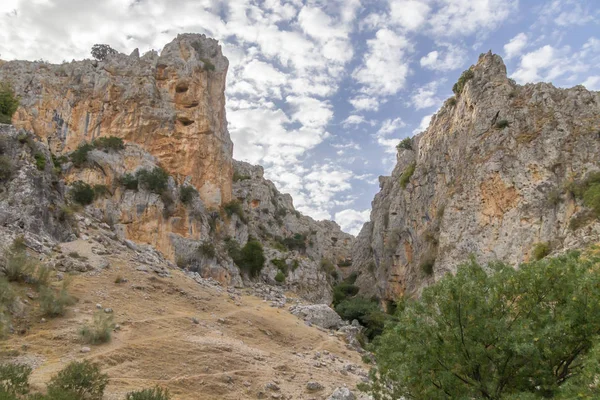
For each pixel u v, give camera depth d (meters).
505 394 12.23
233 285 56.53
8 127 34.31
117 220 53.12
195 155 66.75
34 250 27.97
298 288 68.94
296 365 25.11
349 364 28.41
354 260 105.50
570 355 12.66
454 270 56.16
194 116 68.88
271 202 97.56
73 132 63.38
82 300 24.48
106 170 57.34
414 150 97.00
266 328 32.41
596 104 56.22
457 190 61.28
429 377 13.33
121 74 68.88
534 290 13.69
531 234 51.44
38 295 22.83
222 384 19.31
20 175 31.56
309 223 111.44
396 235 79.75
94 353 18.83
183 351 21.58
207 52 76.62
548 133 56.19
